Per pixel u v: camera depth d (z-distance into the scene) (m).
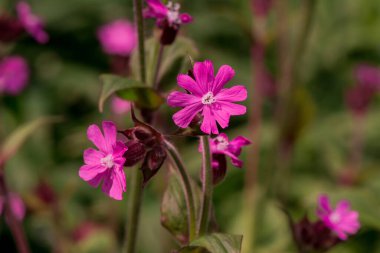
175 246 0.58
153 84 0.42
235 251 0.35
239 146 0.37
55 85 0.80
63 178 0.69
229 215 0.65
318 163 0.71
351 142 0.71
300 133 0.57
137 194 0.41
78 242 0.59
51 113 0.77
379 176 0.68
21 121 0.74
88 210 0.64
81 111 0.79
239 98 0.34
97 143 0.34
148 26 0.55
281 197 0.60
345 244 0.60
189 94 0.34
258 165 0.69
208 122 0.34
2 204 0.50
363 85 0.70
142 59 0.40
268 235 0.59
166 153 0.35
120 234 0.65
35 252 0.65
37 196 0.54
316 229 0.41
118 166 0.34
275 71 0.78
